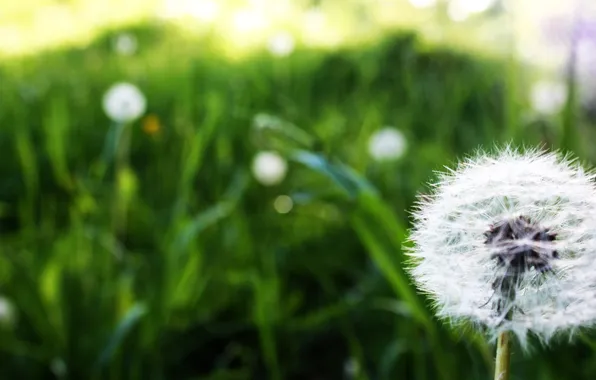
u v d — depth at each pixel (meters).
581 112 0.75
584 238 0.25
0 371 0.49
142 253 0.62
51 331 0.51
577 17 0.78
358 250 0.61
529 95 0.78
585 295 0.24
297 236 0.62
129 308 0.51
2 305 0.51
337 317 0.53
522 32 0.81
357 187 0.40
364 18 1.34
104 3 1.56
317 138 0.73
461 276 0.24
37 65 1.23
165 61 1.14
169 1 1.47
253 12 1.38
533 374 0.43
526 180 0.25
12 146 0.80
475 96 0.92
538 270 0.24
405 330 0.48
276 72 1.06
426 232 0.25
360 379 0.45
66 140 0.78
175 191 0.71
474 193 0.25
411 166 0.72
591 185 0.25
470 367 0.43
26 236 0.61
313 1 1.48
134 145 0.80
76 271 0.54
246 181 0.64
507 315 0.24
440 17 1.15
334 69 1.10
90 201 0.65
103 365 0.47
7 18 1.59
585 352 0.40
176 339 0.52
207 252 0.59
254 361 0.52
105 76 1.08
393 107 0.97
